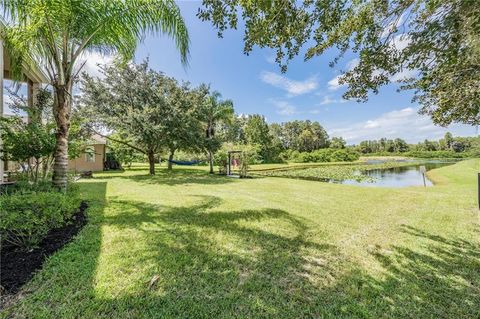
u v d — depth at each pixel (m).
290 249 2.95
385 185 11.09
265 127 34.53
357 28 2.44
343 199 6.13
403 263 2.63
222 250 2.84
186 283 2.13
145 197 6.04
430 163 31.41
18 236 2.64
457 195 6.67
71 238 3.02
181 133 12.33
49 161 5.55
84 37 4.34
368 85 2.70
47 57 4.19
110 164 17.58
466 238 3.38
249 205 5.27
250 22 2.45
